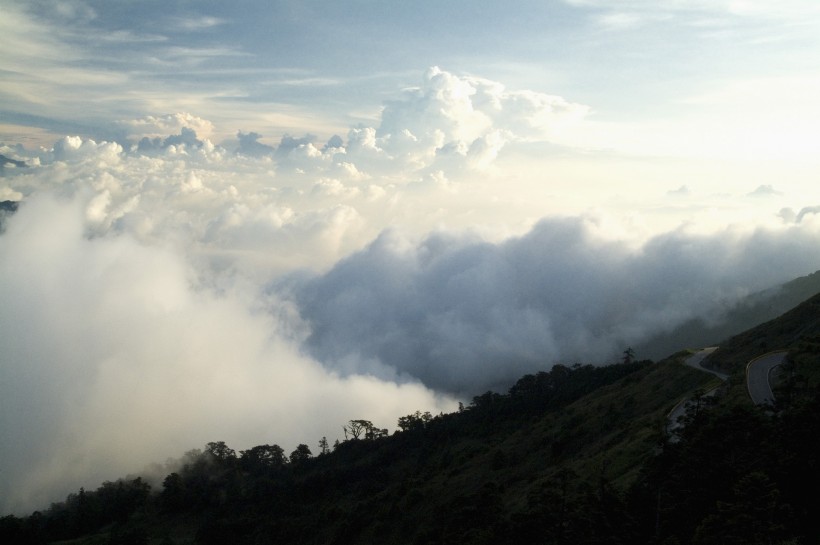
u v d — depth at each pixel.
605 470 65.00
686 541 45.44
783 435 46.97
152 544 132.38
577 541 50.66
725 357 94.75
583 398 123.50
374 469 147.75
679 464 51.09
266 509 139.50
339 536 108.12
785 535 39.97
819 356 65.81
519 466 99.62
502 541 59.34
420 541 82.88
